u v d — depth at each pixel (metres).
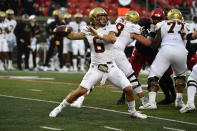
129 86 20.34
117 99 27.91
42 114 21.50
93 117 21.03
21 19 61.41
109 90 32.94
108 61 20.17
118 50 24.48
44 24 64.94
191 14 66.56
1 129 17.92
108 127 18.69
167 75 26.03
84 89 20.30
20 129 17.94
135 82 24.55
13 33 52.88
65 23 52.03
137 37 24.09
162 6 77.44
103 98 28.27
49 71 52.38
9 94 29.17
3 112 21.95
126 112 22.75
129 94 20.50
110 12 71.50
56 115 20.91
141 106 24.44
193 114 22.59
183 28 23.58
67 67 58.94
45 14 69.56
